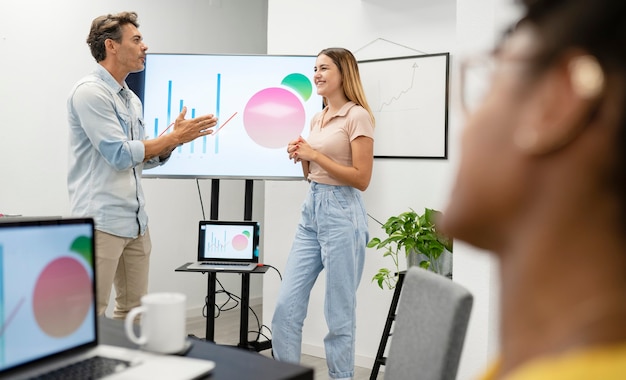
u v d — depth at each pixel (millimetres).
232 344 3938
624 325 275
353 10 3488
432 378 1149
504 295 330
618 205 280
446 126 3150
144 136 2936
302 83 3420
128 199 2664
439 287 1238
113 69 2689
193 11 4543
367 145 2834
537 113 293
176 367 1058
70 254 1092
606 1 279
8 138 3543
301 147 2807
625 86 272
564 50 286
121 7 4074
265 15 5125
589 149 279
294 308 2961
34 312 1013
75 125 2637
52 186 3752
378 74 3363
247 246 3201
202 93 3457
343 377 2889
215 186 3496
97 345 1138
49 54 3709
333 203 2846
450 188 344
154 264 4348
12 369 968
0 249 965
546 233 295
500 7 2279
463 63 390
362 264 2969
